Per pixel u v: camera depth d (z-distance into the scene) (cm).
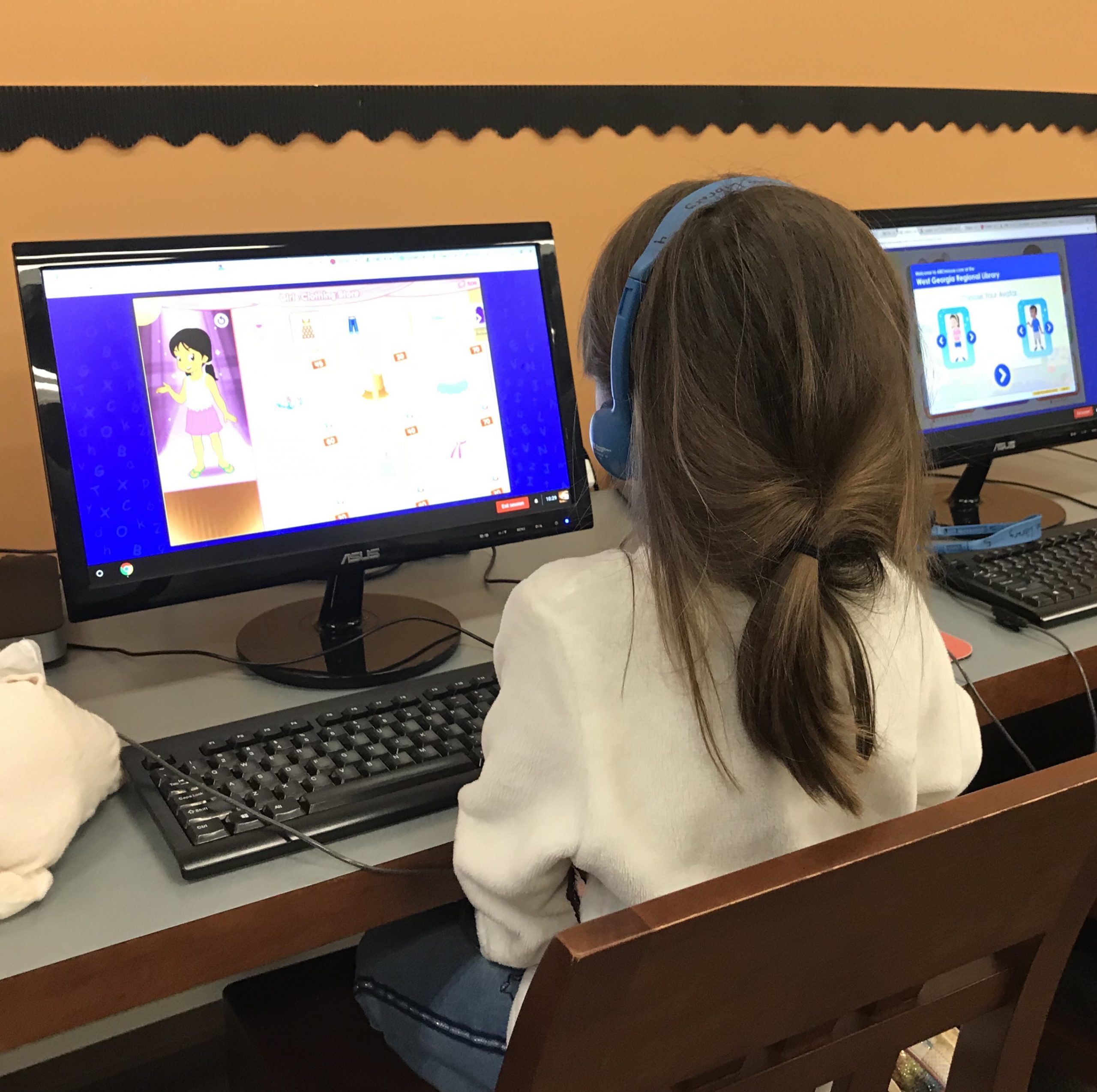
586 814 61
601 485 146
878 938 52
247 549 94
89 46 110
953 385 131
